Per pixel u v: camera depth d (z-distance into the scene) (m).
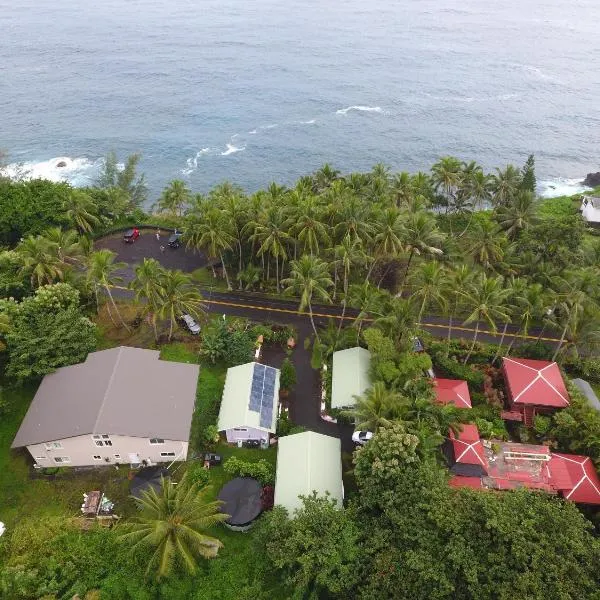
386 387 56.41
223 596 40.97
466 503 40.28
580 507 49.41
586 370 66.25
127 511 47.94
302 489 47.34
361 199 80.88
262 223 73.69
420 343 68.50
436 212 112.75
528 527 37.25
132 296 79.00
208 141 167.38
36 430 49.88
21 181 89.75
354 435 55.81
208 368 65.12
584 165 158.38
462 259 77.38
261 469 50.94
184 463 52.78
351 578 39.25
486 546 37.47
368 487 43.75
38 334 57.78
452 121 186.88
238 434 54.81
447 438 51.94
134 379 54.34
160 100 199.88
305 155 159.75
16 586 38.41
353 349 64.06
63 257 69.25
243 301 79.50
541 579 34.84
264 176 147.38
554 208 122.00
